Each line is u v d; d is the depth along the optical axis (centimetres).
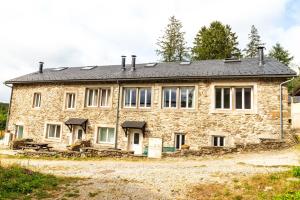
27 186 888
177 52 4166
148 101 1939
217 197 808
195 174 1035
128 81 1991
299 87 2628
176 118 1830
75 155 1573
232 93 1719
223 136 1705
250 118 1655
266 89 1639
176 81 1856
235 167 1116
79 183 965
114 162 1380
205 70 1864
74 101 2197
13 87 2455
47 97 2283
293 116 2580
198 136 1756
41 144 1892
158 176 1034
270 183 859
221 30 3778
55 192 873
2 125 3312
